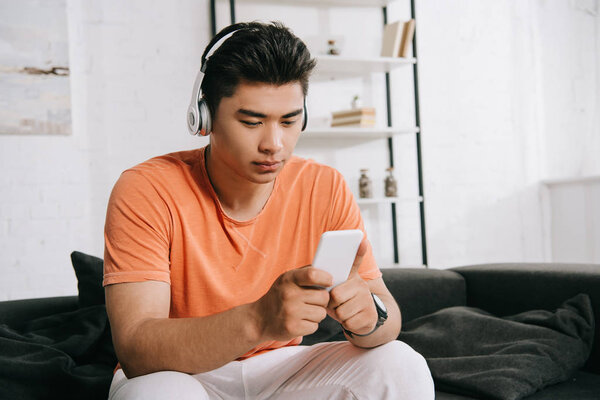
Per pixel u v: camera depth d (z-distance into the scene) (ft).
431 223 12.89
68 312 6.33
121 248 3.47
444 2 13.03
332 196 4.22
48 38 10.39
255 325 2.97
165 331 3.10
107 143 10.85
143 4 11.05
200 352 3.03
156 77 11.12
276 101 3.32
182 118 11.27
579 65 12.86
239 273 3.90
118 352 3.23
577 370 5.41
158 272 3.47
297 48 3.39
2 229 10.27
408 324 6.34
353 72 12.33
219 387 3.79
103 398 5.32
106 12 10.85
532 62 13.56
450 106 13.05
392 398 3.30
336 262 2.92
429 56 12.92
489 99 13.30
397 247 12.50
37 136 10.44
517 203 13.48
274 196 4.09
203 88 3.60
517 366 4.98
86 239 10.69
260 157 3.43
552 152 13.46
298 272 2.88
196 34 11.35
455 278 6.86
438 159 12.96
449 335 5.77
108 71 10.86
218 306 3.80
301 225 4.15
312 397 3.55
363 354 3.46
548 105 13.47
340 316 3.11
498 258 13.34
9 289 10.28
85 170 10.71
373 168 12.47
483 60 13.28
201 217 3.84
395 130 11.48
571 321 5.52
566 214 13.15
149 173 3.78
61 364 5.27
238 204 3.92
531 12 13.55
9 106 10.18
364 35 12.39
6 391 5.06
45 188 10.48
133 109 10.99
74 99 10.67
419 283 6.67
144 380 3.03
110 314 3.38
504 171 13.39
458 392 5.08
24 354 5.35
